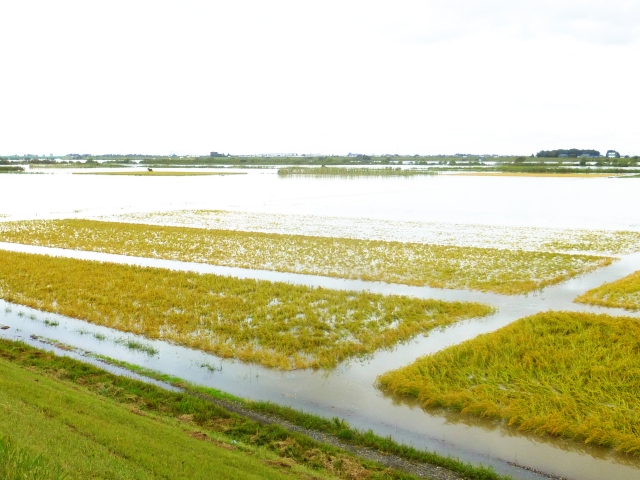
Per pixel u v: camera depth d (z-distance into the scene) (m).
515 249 46.03
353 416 17.36
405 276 36.41
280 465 13.71
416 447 15.45
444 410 17.83
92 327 25.78
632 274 36.28
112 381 19.28
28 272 35.53
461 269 38.22
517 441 15.82
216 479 11.47
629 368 19.86
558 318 25.53
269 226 60.00
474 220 65.62
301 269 38.59
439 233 54.97
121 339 24.20
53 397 15.02
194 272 36.31
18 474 8.67
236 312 27.59
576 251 45.38
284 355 22.30
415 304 29.23
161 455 12.14
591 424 16.09
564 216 69.75
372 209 78.06
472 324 26.59
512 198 96.62
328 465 14.23
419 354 22.78
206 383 19.78
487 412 17.25
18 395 14.57
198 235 52.94
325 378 20.36
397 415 17.47
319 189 121.00
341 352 22.56
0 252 42.34
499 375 20.02
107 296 30.34
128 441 12.55
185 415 16.86
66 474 9.34
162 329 25.47
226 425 16.33
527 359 20.88
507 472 14.22
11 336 24.30
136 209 77.44
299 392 19.12
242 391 19.16
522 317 27.45
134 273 35.72
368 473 13.88
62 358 21.25
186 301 29.34
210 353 22.80
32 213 71.44
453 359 21.17
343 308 28.44
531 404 17.48
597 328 23.92
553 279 35.31
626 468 14.41
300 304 29.22
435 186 132.00
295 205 84.06
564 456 15.00
